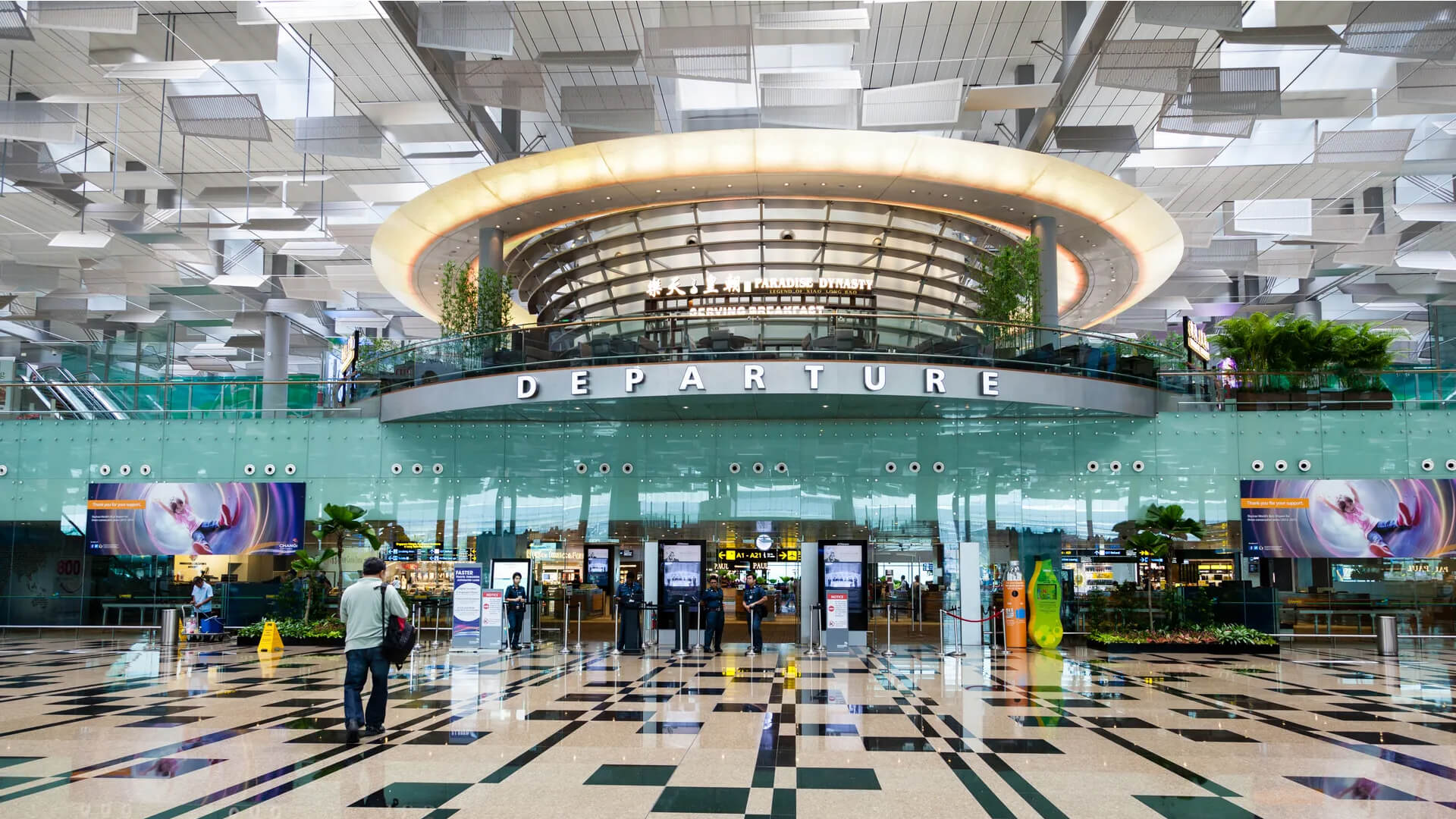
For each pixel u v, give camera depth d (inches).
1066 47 807.1
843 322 721.6
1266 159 997.8
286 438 878.4
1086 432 828.6
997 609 767.1
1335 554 785.6
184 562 868.6
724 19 839.1
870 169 853.2
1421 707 411.8
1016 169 845.8
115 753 297.6
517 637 710.5
